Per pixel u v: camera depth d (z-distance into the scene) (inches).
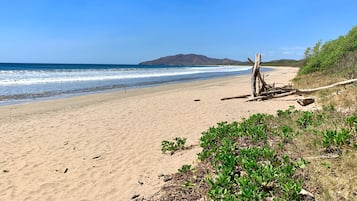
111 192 181.3
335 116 267.9
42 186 195.0
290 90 518.6
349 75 519.2
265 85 538.9
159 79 1289.4
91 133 325.1
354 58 594.6
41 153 261.7
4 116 435.2
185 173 190.9
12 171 221.8
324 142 185.6
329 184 143.9
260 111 401.7
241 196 139.6
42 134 326.6
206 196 153.4
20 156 254.8
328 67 672.4
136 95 681.6
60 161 239.9
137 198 168.4
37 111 476.4
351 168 152.8
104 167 222.7
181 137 291.1
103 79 1230.9
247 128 260.4
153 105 507.2
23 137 315.9
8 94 705.6
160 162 224.4
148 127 343.0
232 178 166.6
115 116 418.0
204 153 208.2
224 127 273.7
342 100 329.1
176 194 163.5
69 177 207.8
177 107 476.1
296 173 161.6
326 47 827.4
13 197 181.3
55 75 1381.6
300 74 824.9
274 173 157.5
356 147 176.6
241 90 717.9
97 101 585.9
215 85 924.0
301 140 208.8
